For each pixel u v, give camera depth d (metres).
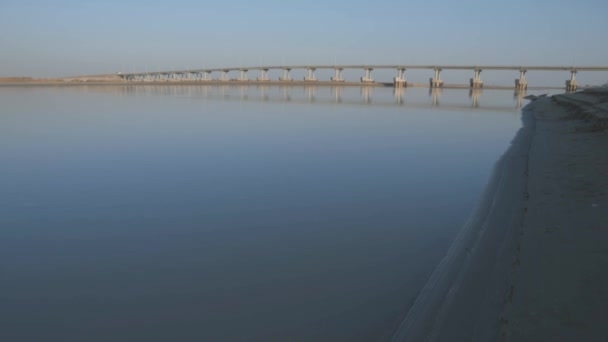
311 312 4.86
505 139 20.62
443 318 4.50
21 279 5.75
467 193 10.11
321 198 9.63
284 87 140.00
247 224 7.94
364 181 11.34
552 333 3.80
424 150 16.70
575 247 5.71
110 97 62.44
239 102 52.72
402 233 7.43
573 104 32.88
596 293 4.44
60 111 35.03
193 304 5.09
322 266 6.11
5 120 27.31
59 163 13.59
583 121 22.00
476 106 53.62
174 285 5.56
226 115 32.78
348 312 4.84
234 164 13.49
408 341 4.20
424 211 8.69
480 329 4.15
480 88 135.75
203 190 10.34
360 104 53.41
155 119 28.69
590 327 3.85
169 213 8.57
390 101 62.75
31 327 4.62
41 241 7.10
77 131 21.72
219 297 5.23
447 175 12.07
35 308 5.02
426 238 7.18
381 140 19.56
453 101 66.19
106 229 7.69
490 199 9.24
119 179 11.46
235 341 4.33
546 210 7.57
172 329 4.56
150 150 16.06
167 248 6.80
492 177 11.55
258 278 5.73
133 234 7.43
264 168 12.95
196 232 7.53
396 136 21.19
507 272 5.28
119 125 24.70
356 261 6.26
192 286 5.54
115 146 16.97
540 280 4.86
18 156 14.75
